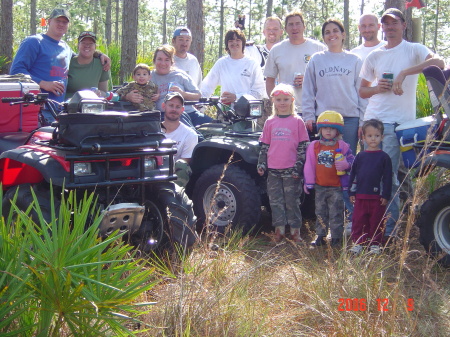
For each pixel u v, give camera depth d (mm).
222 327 3375
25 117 5277
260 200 5766
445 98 4949
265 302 3857
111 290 3012
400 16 5691
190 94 6656
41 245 2969
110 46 13625
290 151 5582
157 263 4340
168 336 3346
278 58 6902
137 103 5953
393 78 5594
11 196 4297
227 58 7484
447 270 4816
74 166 4160
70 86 6723
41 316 2889
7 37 14875
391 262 4609
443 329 3576
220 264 4195
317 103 6191
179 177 5645
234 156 6035
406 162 5312
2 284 2838
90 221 4133
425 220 4926
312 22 35719
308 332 3559
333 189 5480
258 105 6320
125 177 4395
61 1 35781
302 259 4555
